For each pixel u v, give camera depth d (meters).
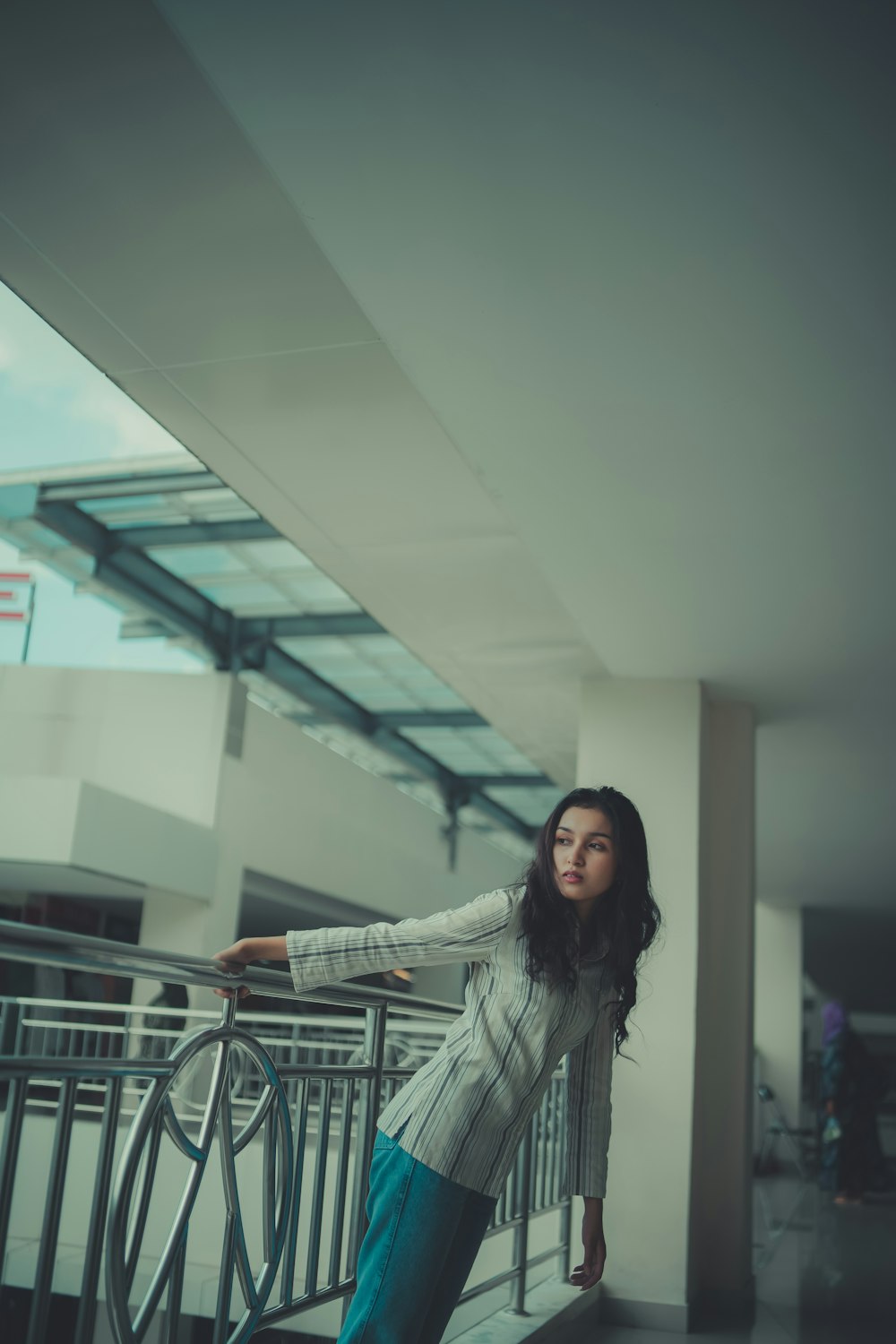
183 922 11.59
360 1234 2.76
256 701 13.93
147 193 2.93
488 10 2.25
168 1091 1.96
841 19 2.18
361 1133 2.80
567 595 5.21
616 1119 5.66
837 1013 11.62
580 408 3.66
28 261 3.26
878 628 5.32
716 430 3.72
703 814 6.20
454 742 14.51
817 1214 9.77
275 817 12.93
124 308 3.44
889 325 3.12
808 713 6.68
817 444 3.76
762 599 5.07
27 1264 4.84
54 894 12.07
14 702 12.23
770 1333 5.24
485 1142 1.79
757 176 2.62
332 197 2.84
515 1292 4.24
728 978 6.33
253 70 2.47
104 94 2.60
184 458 8.88
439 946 1.88
